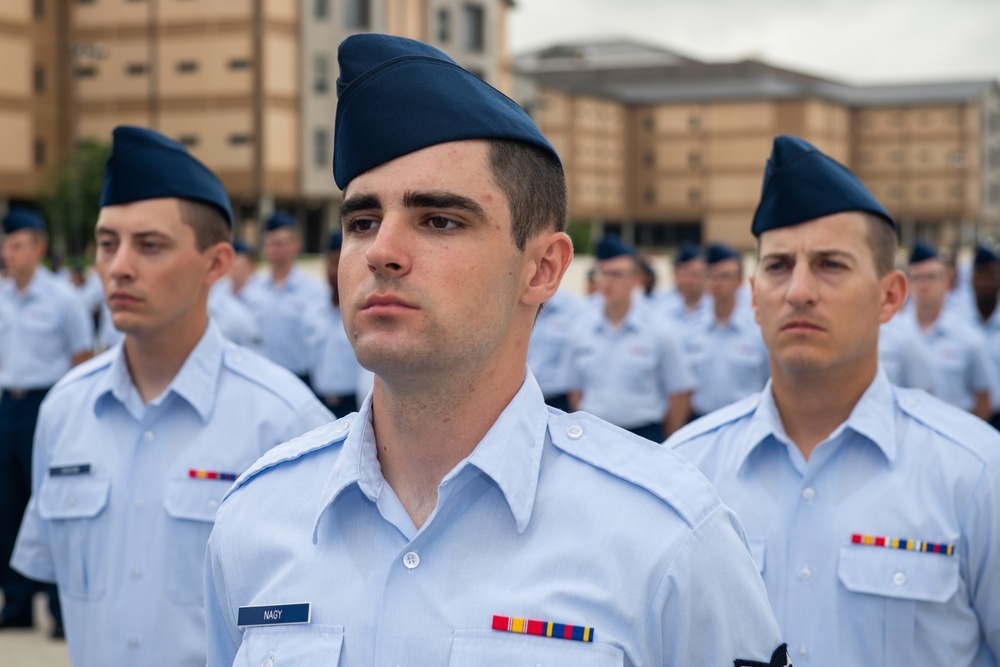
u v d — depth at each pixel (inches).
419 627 67.8
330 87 2017.7
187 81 1985.7
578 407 366.3
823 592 115.0
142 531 131.4
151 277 133.4
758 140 3134.8
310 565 72.2
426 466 71.3
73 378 143.6
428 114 66.9
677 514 69.5
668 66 3208.7
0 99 1958.7
